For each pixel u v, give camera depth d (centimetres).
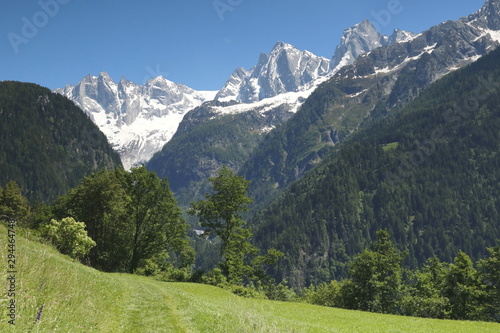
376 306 7094
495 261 5944
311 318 3453
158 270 6750
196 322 1997
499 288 5962
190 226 6581
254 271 5978
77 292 1772
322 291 9219
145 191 6103
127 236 6275
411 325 3384
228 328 1975
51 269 1947
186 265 7200
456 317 5988
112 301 2072
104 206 5828
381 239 7562
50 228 4038
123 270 6100
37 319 1178
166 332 1744
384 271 7062
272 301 4578
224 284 5497
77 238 4128
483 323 3634
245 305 3731
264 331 2094
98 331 1473
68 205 6156
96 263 6044
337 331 2675
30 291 1434
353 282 7344
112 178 6075
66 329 1286
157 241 6231
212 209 5797
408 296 7106
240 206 5891
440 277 6838
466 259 6156
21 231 3469
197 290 4347
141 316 1945
